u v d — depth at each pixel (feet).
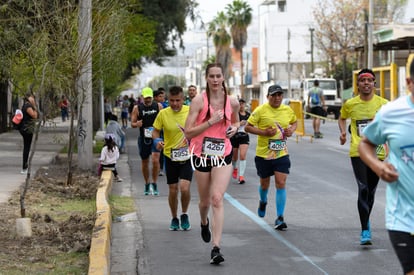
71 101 54.80
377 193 51.93
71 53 50.08
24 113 62.95
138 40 103.71
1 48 42.75
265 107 39.32
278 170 39.22
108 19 55.72
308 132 127.34
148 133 52.90
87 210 44.55
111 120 88.07
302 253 33.65
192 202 50.26
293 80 333.21
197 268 31.07
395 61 179.52
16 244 33.81
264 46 348.59
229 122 31.60
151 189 54.49
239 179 60.34
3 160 77.92
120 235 38.96
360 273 29.73
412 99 18.40
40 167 69.72
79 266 29.94
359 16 250.37
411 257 18.56
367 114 34.91
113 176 62.44
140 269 31.07
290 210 46.11
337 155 85.05
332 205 48.01
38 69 44.24
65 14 51.75
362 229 35.01
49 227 38.04
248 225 41.04
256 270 30.55
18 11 45.21
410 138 18.26
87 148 67.15
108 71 59.52
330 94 208.23
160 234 38.86
